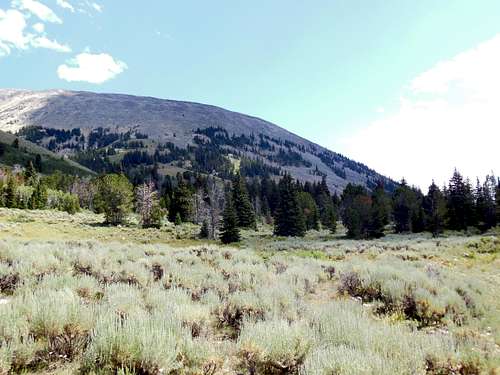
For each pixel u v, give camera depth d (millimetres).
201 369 4293
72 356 4281
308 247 35875
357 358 4129
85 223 63094
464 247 29297
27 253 10875
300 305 7723
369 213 69750
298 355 4723
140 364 3951
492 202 67500
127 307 6035
